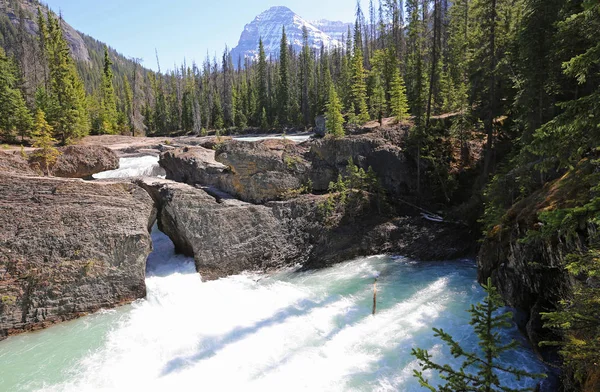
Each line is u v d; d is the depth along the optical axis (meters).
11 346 14.61
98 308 17.28
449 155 30.16
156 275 20.42
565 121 6.40
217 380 12.33
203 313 17.00
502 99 28.52
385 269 20.95
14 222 16.47
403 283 19.05
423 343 13.54
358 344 13.84
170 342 14.59
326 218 24.42
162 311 17.31
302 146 29.36
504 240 15.88
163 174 34.47
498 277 15.84
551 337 12.01
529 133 19.83
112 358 13.73
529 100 20.28
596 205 5.73
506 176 18.97
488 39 27.02
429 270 20.50
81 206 17.92
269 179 26.09
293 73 88.69
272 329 15.30
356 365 12.61
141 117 88.38
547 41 19.03
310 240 23.56
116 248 17.97
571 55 18.12
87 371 12.98
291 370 12.59
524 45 20.41
